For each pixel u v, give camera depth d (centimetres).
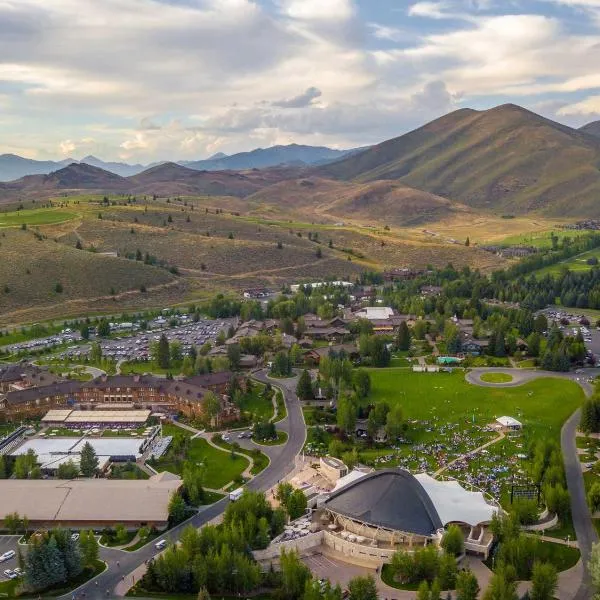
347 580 16850
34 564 16450
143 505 19900
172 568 16450
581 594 16012
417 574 16688
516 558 16688
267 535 17988
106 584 16812
